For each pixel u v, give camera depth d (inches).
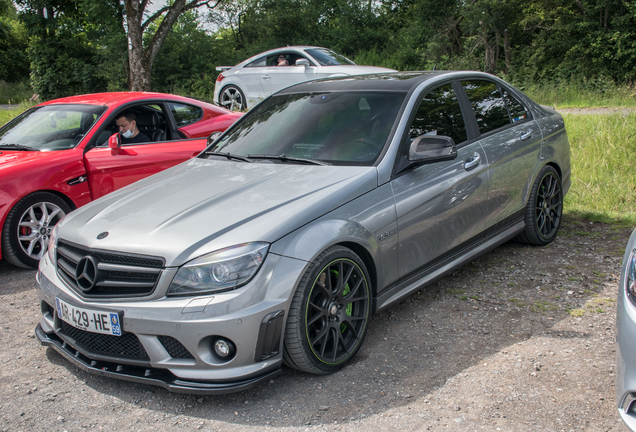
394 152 130.7
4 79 1465.3
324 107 152.3
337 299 114.8
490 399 102.0
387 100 144.6
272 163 138.2
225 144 160.6
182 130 242.8
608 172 294.5
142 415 102.5
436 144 127.3
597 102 639.8
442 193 138.8
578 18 935.7
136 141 226.1
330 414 100.2
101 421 100.9
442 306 147.9
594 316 136.1
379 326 137.9
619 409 78.0
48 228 194.4
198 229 106.3
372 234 120.5
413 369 115.4
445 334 131.3
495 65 1069.8
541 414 96.2
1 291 171.8
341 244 115.6
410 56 1140.5
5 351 130.6
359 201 119.9
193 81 1106.7
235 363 100.5
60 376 118.0
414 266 135.1
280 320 102.7
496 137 163.5
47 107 235.0
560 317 136.9
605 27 902.4
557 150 191.6
